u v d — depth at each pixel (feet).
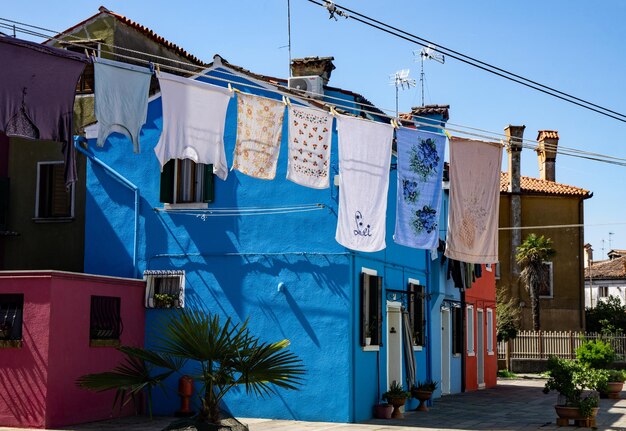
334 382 59.77
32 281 55.16
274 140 45.19
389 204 69.15
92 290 58.59
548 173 163.43
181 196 64.90
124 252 65.82
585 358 96.73
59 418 54.95
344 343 59.88
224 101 43.24
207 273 63.67
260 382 38.75
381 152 49.83
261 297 62.23
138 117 38.29
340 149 49.03
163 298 63.67
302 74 72.38
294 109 46.26
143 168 66.08
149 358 38.93
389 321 70.90
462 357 94.17
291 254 61.87
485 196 51.47
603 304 169.48
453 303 90.43
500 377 130.52
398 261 71.36
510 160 156.76
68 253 70.85
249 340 39.86
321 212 61.52
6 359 55.06
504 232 155.22
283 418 60.59
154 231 65.31
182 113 41.88
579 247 154.20
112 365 60.03
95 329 58.80
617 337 141.18
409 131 50.01
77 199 71.31
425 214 50.11
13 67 34.04
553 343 139.95
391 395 64.39
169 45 80.94
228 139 64.18
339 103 70.90
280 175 62.85
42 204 72.18
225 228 63.72
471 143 51.21
